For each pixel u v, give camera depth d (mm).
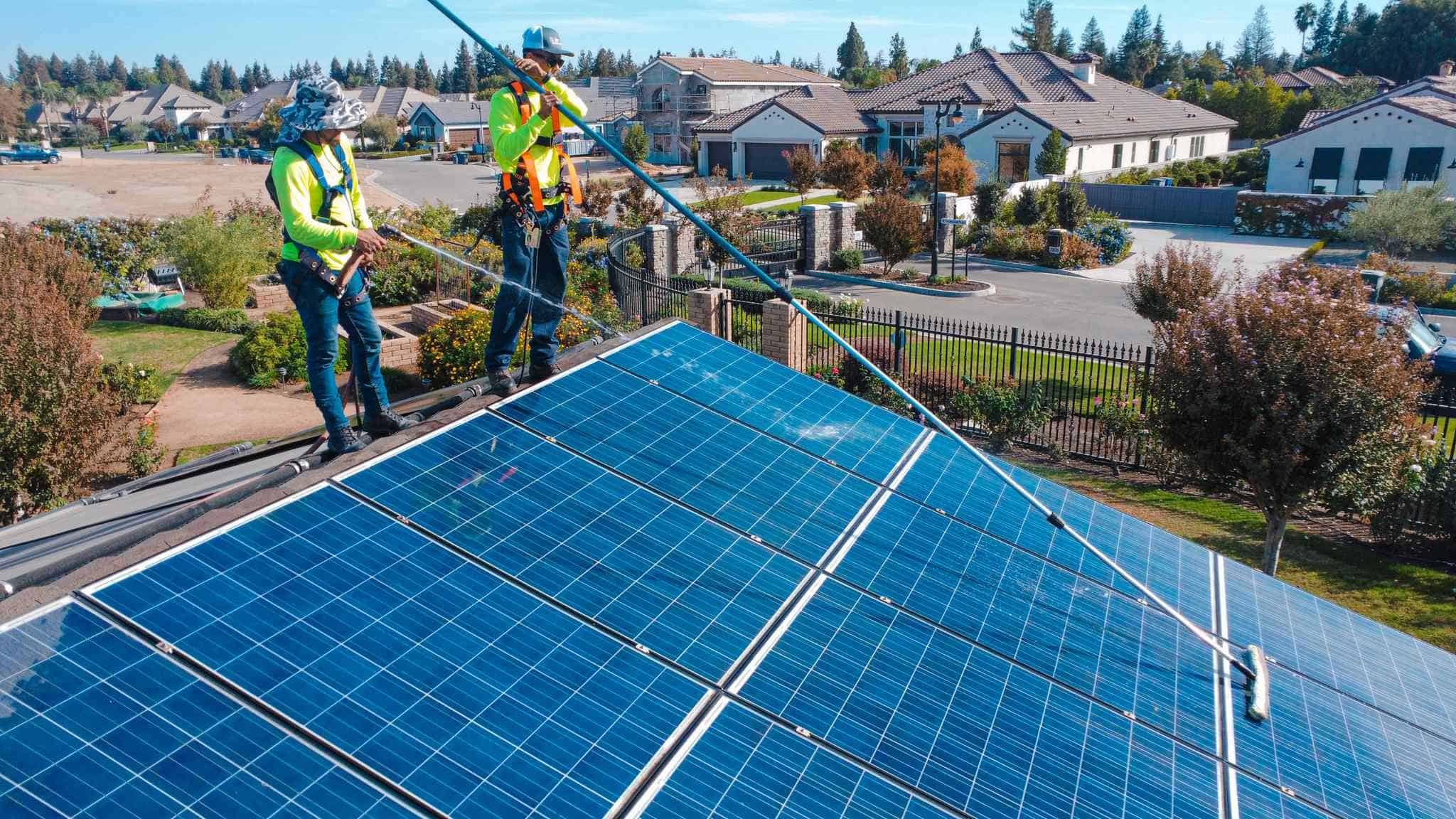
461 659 3326
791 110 63781
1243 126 78312
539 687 3330
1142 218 47531
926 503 5488
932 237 34875
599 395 5438
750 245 36062
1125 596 5102
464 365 19438
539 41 5090
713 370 6246
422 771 2887
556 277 5551
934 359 21656
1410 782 4215
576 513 4312
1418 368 11391
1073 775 3688
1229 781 3896
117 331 25703
